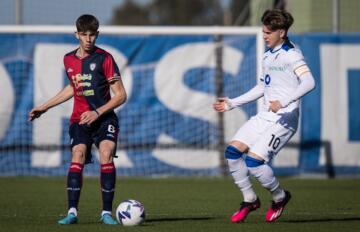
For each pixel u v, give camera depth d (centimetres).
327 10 6056
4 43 4597
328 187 4150
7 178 4494
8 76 4600
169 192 3788
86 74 2395
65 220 2370
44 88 4619
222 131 4750
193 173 4741
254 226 2388
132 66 4684
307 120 4769
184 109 4725
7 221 2517
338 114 4781
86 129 2412
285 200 2494
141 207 2372
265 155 2381
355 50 4797
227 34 4725
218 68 4747
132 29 4656
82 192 3706
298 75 2339
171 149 4725
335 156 4791
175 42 4712
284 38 2414
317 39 4775
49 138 4641
